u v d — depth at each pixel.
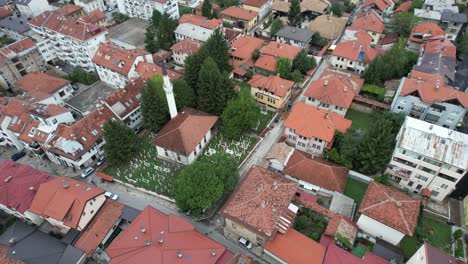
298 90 92.56
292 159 68.00
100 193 59.00
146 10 131.62
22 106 77.94
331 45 110.12
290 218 54.44
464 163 55.62
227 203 55.53
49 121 72.81
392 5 128.50
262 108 87.69
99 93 94.25
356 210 61.03
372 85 88.31
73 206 56.41
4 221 62.50
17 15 124.81
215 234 58.50
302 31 110.06
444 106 72.31
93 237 56.09
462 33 108.12
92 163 74.81
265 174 59.62
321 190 64.00
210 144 77.69
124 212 60.38
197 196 56.41
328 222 56.75
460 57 100.69
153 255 47.22
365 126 80.50
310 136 69.62
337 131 71.56
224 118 74.94
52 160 76.25
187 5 149.12
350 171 67.00
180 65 108.38
